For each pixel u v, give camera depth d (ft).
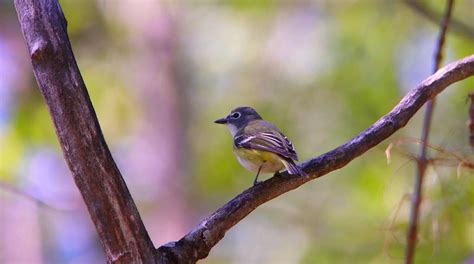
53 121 18.95
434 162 26.25
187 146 53.36
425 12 36.60
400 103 22.88
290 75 48.39
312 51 48.16
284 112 47.67
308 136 46.91
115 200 18.86
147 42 54.90
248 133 28.12
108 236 19.03
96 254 63.87
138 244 19.07
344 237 45.01
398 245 36.60
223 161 49.55
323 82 47.42
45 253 63.82
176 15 54.85
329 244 45.68
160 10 55.01
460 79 23.30
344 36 47.24
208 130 51.55
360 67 46.65
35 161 52.08
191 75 54.19
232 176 49.88
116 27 54.85
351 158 22.30
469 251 36.22
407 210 32.78
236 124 32.30
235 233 52.11
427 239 29.94
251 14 50.06
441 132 41.55
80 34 54.19
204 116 52.54
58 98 18.80
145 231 19.30
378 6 47.42
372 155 42.88
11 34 57.47
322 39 48.24
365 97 45.91
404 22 46.83
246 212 21.31
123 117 53.93
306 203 47.96
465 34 36.06
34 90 54.29
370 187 43.09
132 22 55.11
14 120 51.93
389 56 46.29
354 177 44.27
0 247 64.34
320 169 22.07
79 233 63.93
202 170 51.44
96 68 54.13
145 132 54.19
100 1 54.13
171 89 53.98
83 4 53.93
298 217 48.14
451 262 36.50
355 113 46.01
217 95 50.52
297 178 21.99
